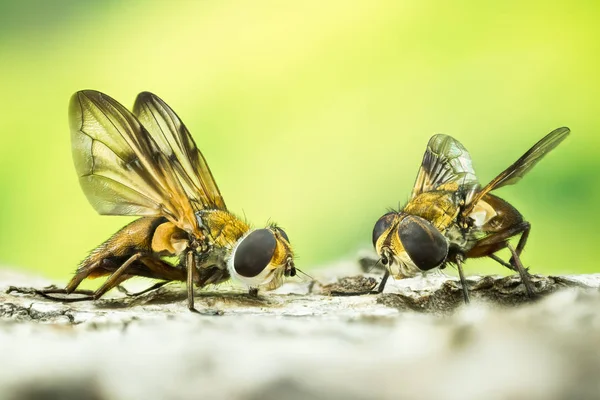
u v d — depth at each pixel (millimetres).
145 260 70
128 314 64
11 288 69
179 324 55
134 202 70
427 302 69
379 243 72
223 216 73
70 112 68
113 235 72
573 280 69
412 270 71
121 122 70
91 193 69
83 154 69
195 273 71
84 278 71
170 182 71
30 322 60
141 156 70
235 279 71
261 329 52
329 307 67
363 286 73
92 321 59
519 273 70
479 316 47
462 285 69
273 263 70
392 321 53
